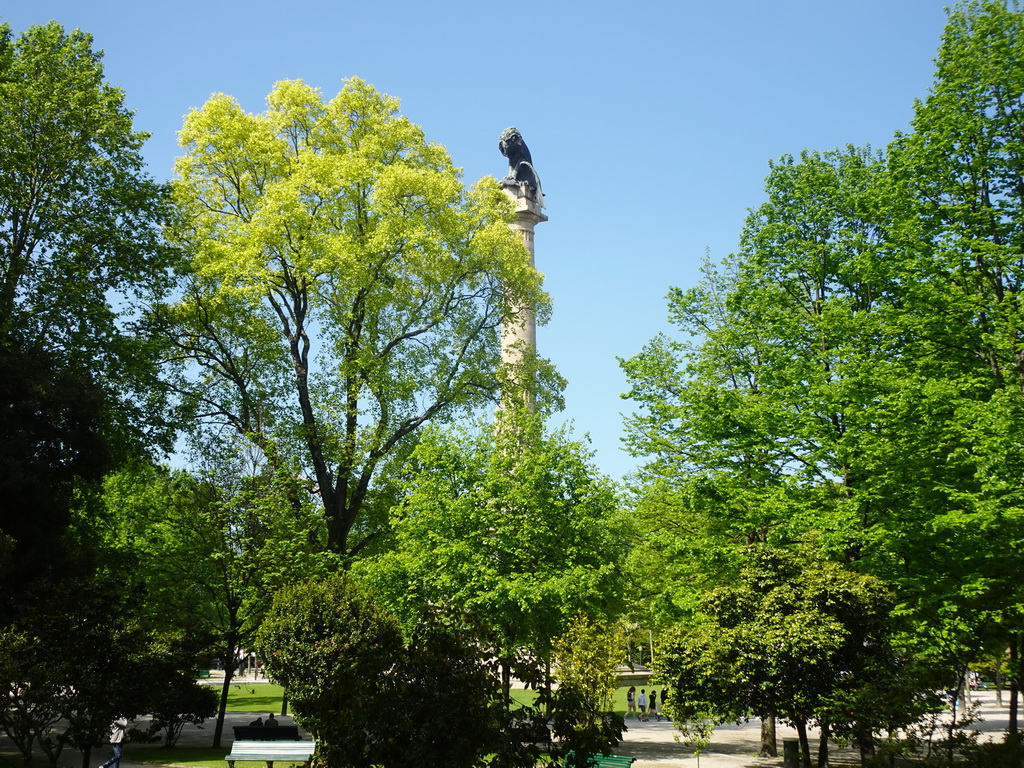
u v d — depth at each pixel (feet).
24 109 108.99
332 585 93.56
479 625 39.06
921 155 87.15
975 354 86.22
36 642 63.00
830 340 93.86
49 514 91.76
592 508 101.86
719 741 116.47
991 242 82.07
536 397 137.49
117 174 115.03
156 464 121.49
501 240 129.90
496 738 35.73
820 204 99.86
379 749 35.17
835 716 65.98
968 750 59.47
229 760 81.00
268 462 124.77
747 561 77.00
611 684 77.05
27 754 62.44
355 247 120.47
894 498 82.58
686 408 96.78
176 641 94.99
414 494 104.99
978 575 76.23
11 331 99.30
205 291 126.82
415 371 131.23
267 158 131.44
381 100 139.54
